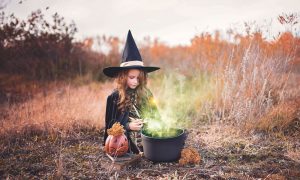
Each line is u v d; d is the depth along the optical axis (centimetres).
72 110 509
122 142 351
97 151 400
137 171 337
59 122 473
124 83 384
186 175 323
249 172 330
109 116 392
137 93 390
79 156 384
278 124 462
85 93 624
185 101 590
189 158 350
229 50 629
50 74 770
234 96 516
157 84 729
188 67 805
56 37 820
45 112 512
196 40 732
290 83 599
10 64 757
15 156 384
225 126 463
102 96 612
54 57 817
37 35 804
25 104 550
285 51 536
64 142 433
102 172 334
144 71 390
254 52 520
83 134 467
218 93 572
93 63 859
